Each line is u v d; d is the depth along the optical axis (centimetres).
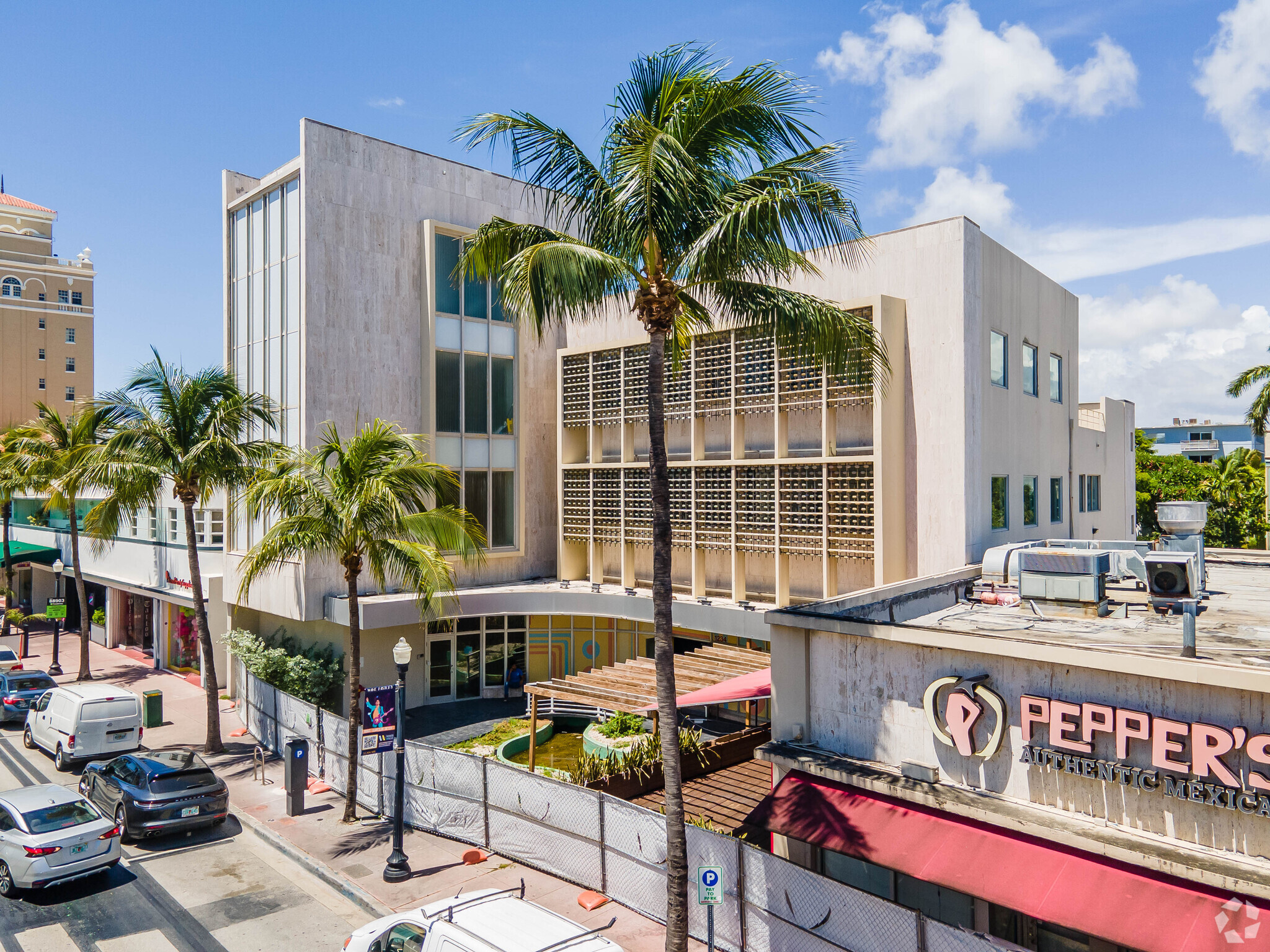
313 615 2459
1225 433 8575
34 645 3841
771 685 1284
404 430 2652
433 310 2689
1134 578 1802
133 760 1738
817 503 2180
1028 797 1023
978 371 2066
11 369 7619
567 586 2753
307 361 2428
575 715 2556
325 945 1261
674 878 1122
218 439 2044
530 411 2962
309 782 1997
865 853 1040
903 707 1142
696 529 2480
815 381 2169
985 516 2098
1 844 1413
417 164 2708
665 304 1173
